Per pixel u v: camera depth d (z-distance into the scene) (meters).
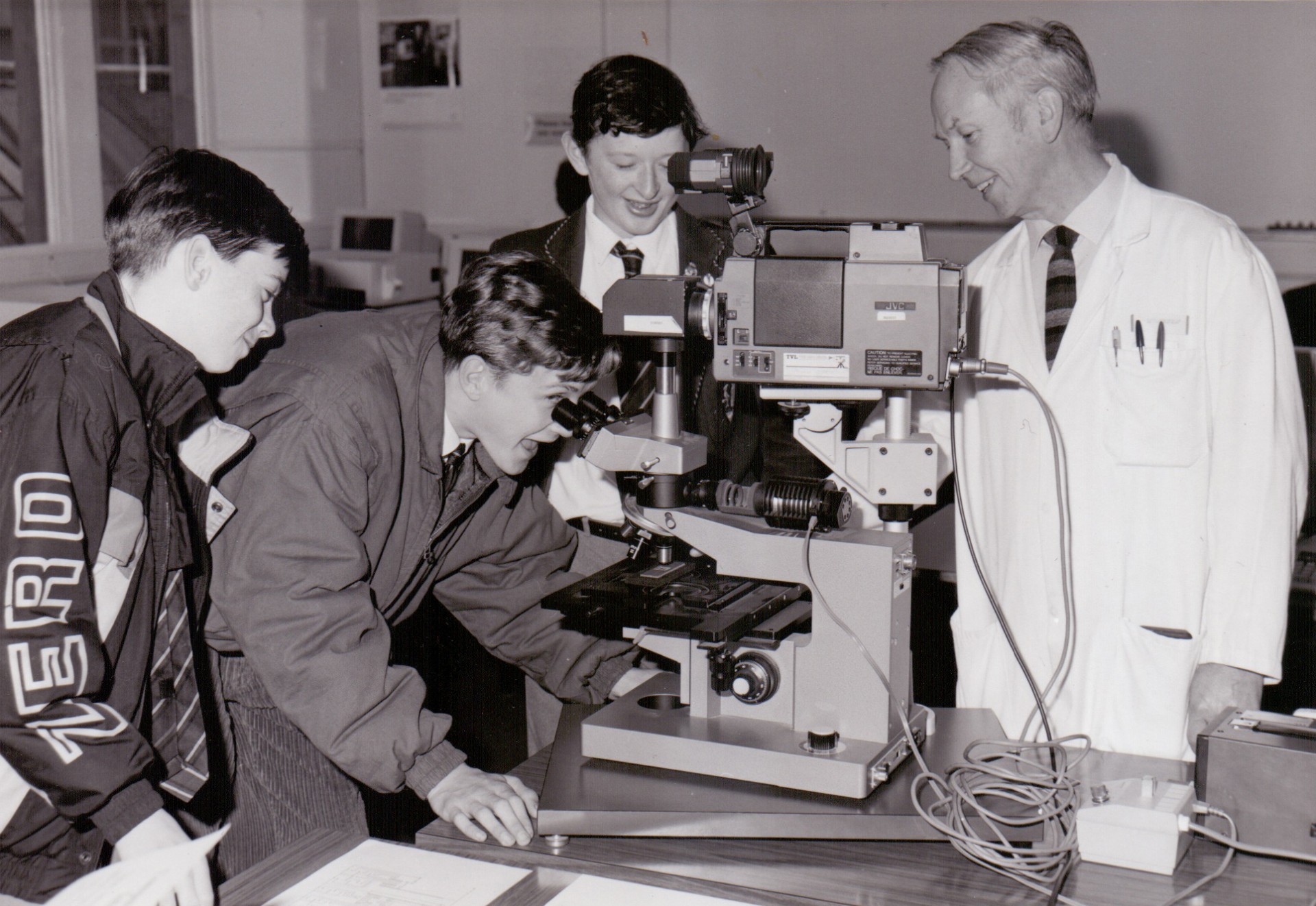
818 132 4.01
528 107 4.47
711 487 1.32
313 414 1.34
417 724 1.31
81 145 3.43
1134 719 1.61
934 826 1.16
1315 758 1.11
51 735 1.06
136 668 1.24
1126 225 1.63
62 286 3.36
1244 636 1.50
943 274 1.21
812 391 1.28
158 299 1.25
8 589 1.05
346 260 4.06
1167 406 1.57
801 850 1.18
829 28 3.92
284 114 4.30
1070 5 3.58
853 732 1.27
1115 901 1.07
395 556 1.52
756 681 1.27
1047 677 1.67
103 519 1.14
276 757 1.58
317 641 1.30
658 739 1.29
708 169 1.22
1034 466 1.67
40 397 1.09
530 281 1.32
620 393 1.92
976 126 1.57
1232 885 1.09
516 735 3.08
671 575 1.36
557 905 1.09
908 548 1.29
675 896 1.10
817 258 1.25
